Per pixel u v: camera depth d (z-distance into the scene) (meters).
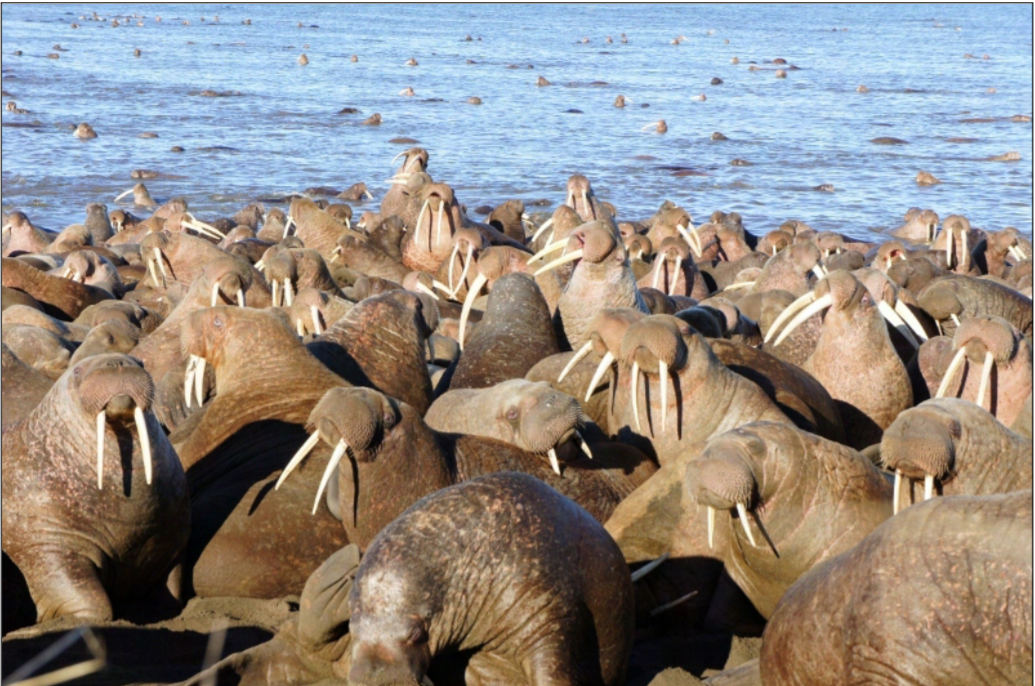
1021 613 15.77
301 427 26.44
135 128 162.00
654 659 21.05
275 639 19.42
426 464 22.75
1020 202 115.75
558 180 125.06
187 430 28.44
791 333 37.91
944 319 40.00
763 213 108.19
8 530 22.55
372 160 140.12
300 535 23.86
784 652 18.14
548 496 18.80
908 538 16.84
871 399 32.66
